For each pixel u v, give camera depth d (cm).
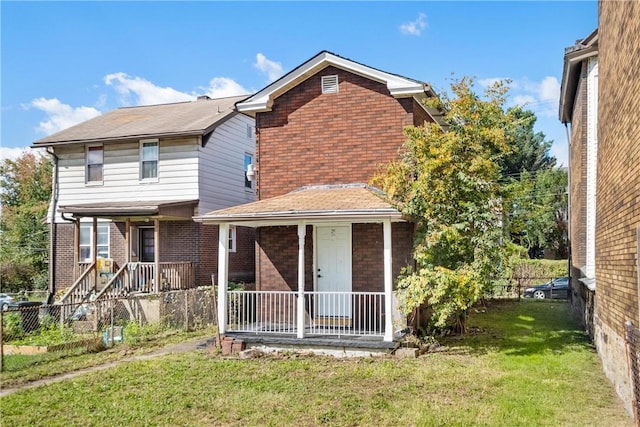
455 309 1158
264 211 1145
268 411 743
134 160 1989
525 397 783
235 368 1004
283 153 1457
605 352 920
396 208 1078
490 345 1197
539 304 2184
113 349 1241
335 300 1308
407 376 917
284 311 1344
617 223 787
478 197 1162
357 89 1400
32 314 1593
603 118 945
